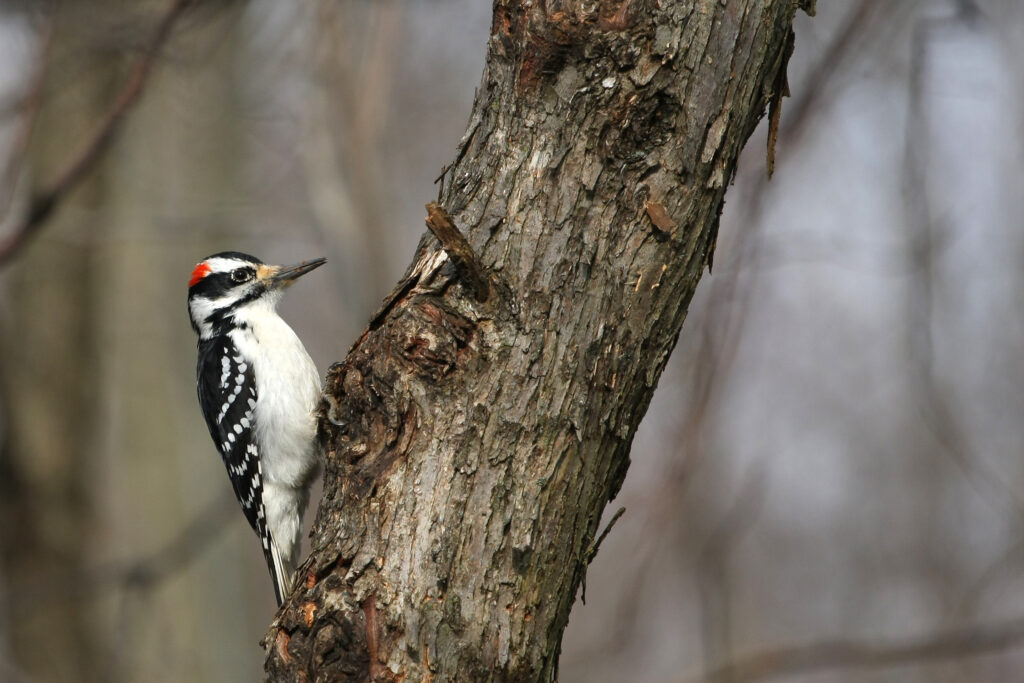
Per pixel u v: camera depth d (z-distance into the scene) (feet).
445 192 19.94
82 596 49.96
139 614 50.16
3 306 51.78
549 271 17.76
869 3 34.27
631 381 17.80
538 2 18.12
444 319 18.17
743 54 17.30
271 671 18.17
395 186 59.88
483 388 17.75
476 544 17.25
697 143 17.40
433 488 17.63
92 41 38.17
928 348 35.32
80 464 50.57
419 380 18.19
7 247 31.53
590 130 17.75
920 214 33.40
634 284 17.62
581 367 17.52
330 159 49.62
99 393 50.98
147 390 50.98
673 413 38.83
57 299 51.13
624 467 18.62
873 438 65.87
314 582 18.42
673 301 17.88
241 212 50.65
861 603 65.26
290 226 53.26
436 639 17.06
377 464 18.38
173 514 50.26
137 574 47.42
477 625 17.04
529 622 17.30
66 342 51.06
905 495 65.51
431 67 63.72
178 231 49.16
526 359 17.62
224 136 52.19
